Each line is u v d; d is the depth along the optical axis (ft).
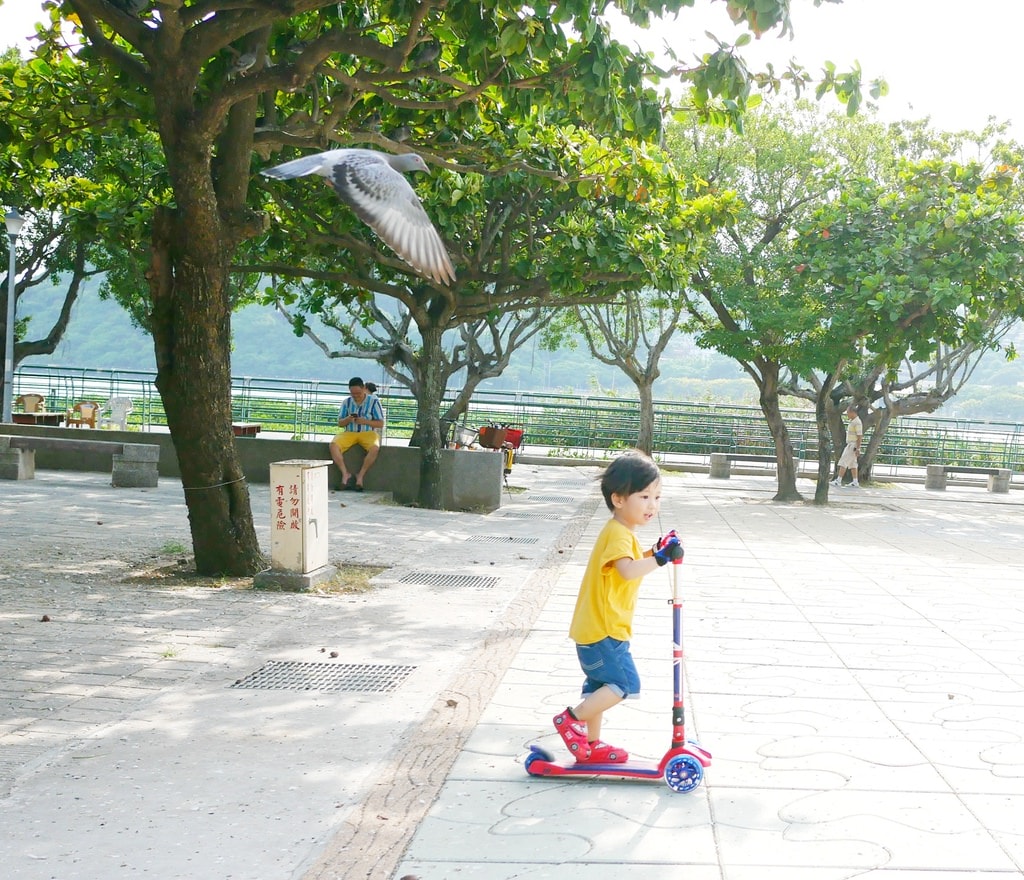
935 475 96.07
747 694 21.27
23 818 14.24
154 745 17.40
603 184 46.75
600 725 17.15
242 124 32.86
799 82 34.71
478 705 20.08
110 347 301.63
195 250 31.65
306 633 25.91
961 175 70.74
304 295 82.58
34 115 41.27
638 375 99.76
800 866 12.99
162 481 60.59
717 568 39.34
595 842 13.67
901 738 18.43
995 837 13.98
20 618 26.18
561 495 69.82
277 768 16.42
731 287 72.08
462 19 30.09
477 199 50.37
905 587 35.94
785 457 74.84
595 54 30.71
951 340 69.26
